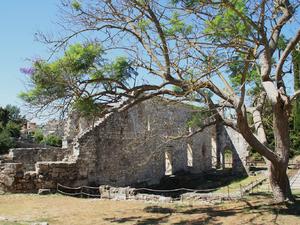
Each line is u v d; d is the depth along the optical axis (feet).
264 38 47.09
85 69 50.03
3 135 128.77
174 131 117.50
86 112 50.96
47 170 75.15
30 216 52.03
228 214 51.19
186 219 49.42
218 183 111.45
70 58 49.37
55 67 49.55
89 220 50.08
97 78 51.03
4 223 45.34
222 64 45.47
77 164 81.30
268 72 50.57
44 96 50.42
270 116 68.59
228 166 176.14
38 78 49.67
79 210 56.90
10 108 169.68
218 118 56.29
